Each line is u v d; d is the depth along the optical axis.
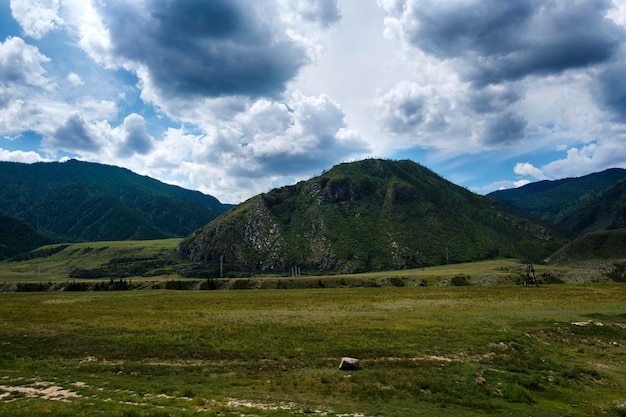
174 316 61.94
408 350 37.09
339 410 22.08
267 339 42.06
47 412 19.84
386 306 77.88
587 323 53.69
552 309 70.81
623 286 118.62
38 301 96.62
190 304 85.12
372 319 57.94
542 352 39.41
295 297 102.69
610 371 34.84
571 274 167.50
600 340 47.31
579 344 45.19
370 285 171.62
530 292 105.00
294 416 20.22
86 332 46.00
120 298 104.50
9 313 65.69
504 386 27.83
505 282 159.88
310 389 26.47
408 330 47.28
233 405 22.27
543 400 26.66
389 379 28.50
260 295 112.56
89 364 33.34
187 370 31.31
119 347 38.72
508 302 83.00
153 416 19.23
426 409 23.08
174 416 19.30
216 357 35.47
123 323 53.47
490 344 39.56
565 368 34.06
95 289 189.50
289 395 25.02
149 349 37.78
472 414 22.70
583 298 89.25
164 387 25.81
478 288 123.88
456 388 27.06
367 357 35.09
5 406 21.09
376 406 23.20
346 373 30.20
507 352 37.50
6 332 45.78
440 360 34.09
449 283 164.25
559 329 49.44
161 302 90.75
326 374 30.02
